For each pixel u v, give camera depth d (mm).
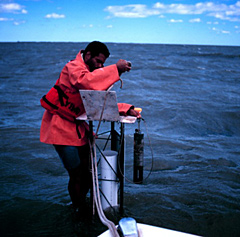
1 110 7812
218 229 2586
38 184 3541
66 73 2402
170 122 6578
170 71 18891
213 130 6152
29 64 25031
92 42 2445
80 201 2863
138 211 2863
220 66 24781
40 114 7441
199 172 3898
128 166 4078
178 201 3094
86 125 2809
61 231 2547
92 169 2520
